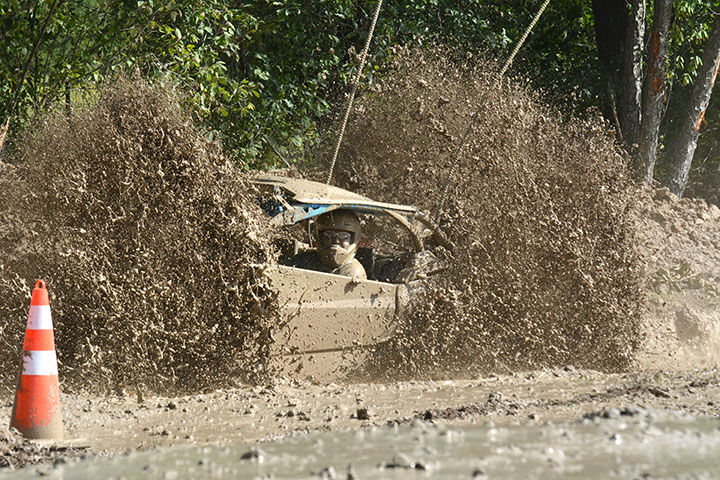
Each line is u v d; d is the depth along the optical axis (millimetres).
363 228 33938
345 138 43188
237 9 56406
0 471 15422
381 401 22453
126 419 21109
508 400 20766
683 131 71938
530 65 74750
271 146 58812
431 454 13211
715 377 23969
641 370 30672
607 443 13320
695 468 11789
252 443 16359
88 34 47906
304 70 61750
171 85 40906
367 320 27031
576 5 80750
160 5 49781
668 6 66250
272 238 26422
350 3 61438
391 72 46875
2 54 44219
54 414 19203
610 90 69562
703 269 47000
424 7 65375
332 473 12227
